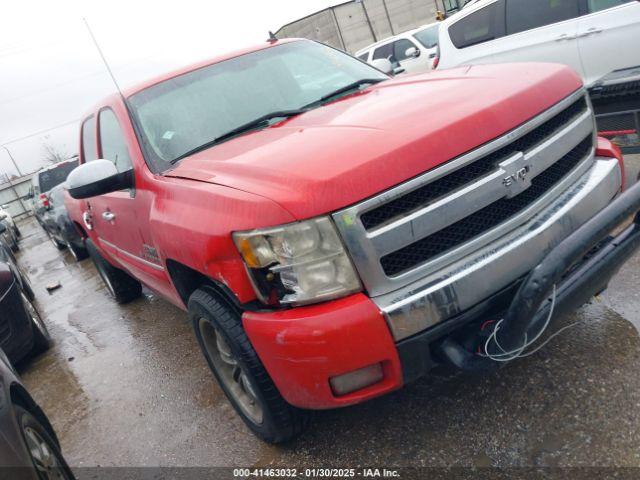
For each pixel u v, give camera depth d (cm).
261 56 371
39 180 1164
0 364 236
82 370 450
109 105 367
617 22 532
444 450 233
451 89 247
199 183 246
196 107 331
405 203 199
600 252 218
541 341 273
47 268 1056
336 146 216
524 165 217
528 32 609
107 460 308
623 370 245
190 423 317
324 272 197
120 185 312
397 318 195
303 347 200
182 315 495
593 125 262
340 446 254
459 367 202
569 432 222
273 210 198
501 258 205
